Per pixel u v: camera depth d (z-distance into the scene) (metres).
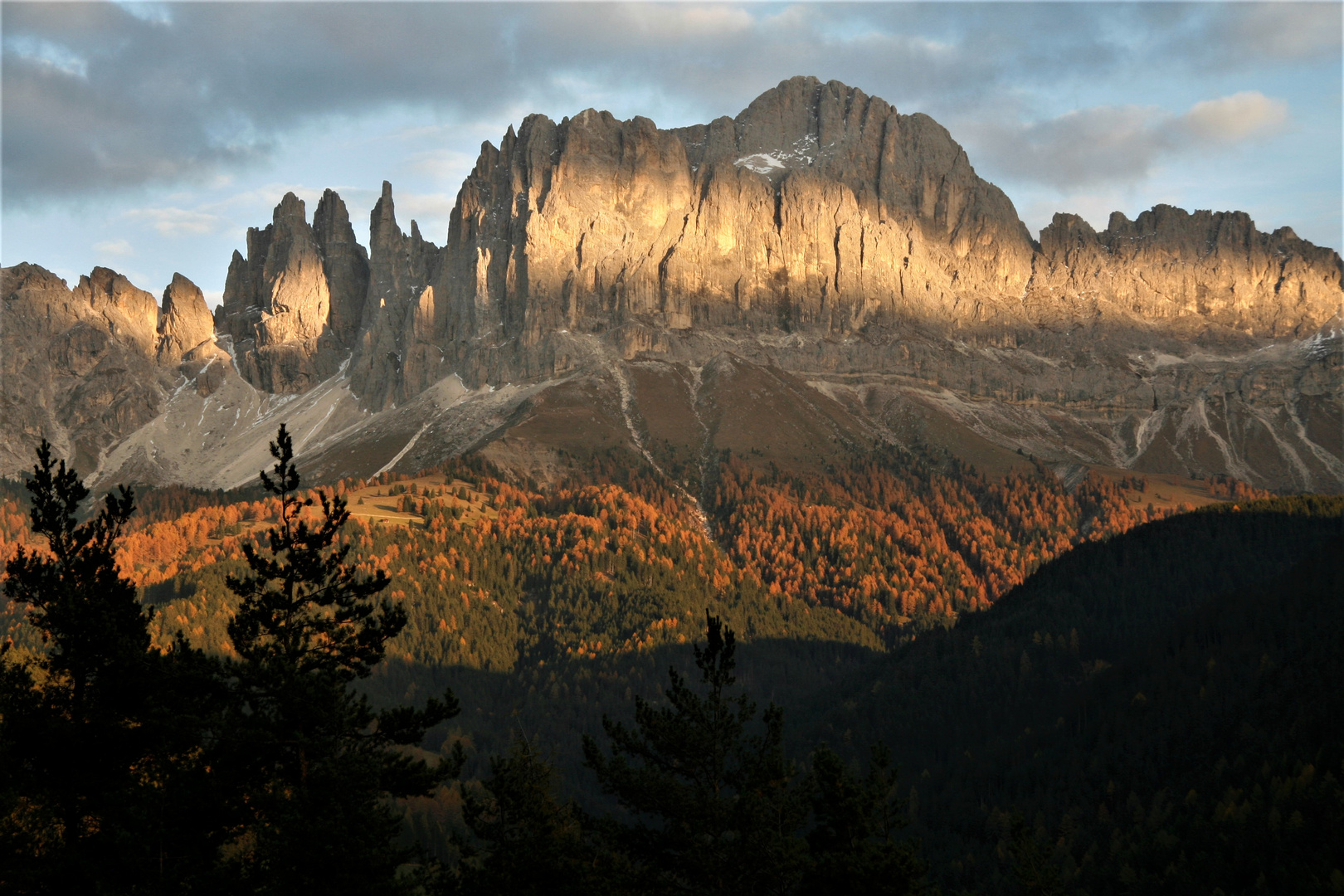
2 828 53.47
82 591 57.75
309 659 56.12
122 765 56.12
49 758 54.91
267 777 53.88
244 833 55.06
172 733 53.19
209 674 54.81
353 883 49.38
